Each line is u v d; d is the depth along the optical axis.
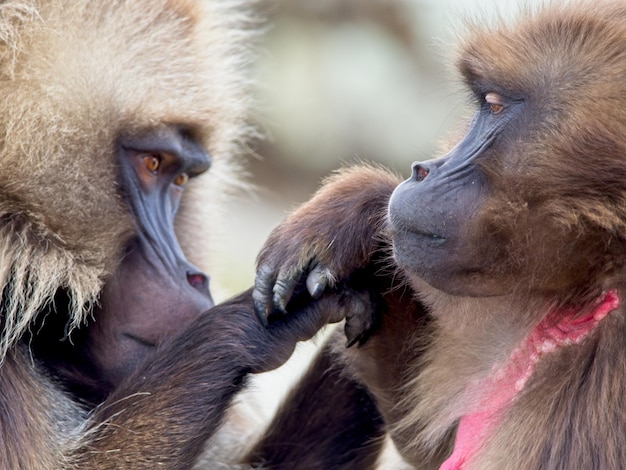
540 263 7.31
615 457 6.63
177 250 9.06
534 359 7.47
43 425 8.31
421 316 8.67
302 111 25.06
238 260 19.84
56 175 8.42
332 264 8.30
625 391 6.75
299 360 10.94
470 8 7.99
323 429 10.12
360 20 26.45
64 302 8.69
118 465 8.23
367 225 8.43
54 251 8.44
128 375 8.87
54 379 8.81
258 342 8.41
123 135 8.75
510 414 7.31
